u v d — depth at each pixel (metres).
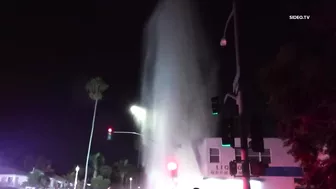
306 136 7.12
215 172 22.52
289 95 7.17
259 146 8.24
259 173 8.15
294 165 21.92
